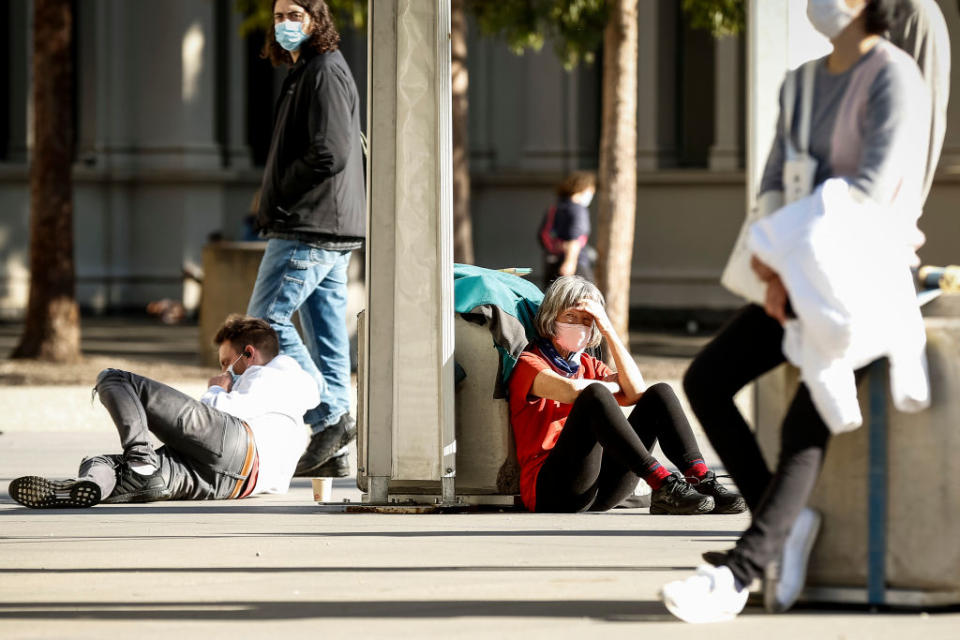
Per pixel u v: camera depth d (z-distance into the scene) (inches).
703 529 573.6
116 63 2532.0
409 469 620.1
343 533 568.7
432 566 491.5
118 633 386.0
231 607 422.3
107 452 932.6
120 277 2524.6
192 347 1828.2
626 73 1432.1
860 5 388.5
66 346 1547.7
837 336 373.1
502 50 2581.2
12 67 2490.2
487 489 633.0
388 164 614.9
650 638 377.4
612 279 1430.9
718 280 2449.6
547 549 525.7
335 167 727.1
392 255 618.8
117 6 2532.0
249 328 705.0
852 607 410.6
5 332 2137.1
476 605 423.8
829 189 379.2
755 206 414.0
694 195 2471.7
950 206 2235.5
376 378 627.2
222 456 673.6
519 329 627.2
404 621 400.8
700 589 383.2
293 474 703.7
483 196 2573.8
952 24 2204.7
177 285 2516.0
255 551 526.3
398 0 613.6
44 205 1536.7
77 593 445.1
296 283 737.6
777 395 419.8
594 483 615.8
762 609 413.4
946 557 398.6
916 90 385.4
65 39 1539.1
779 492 384.2
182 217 2512.3
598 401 602.2
